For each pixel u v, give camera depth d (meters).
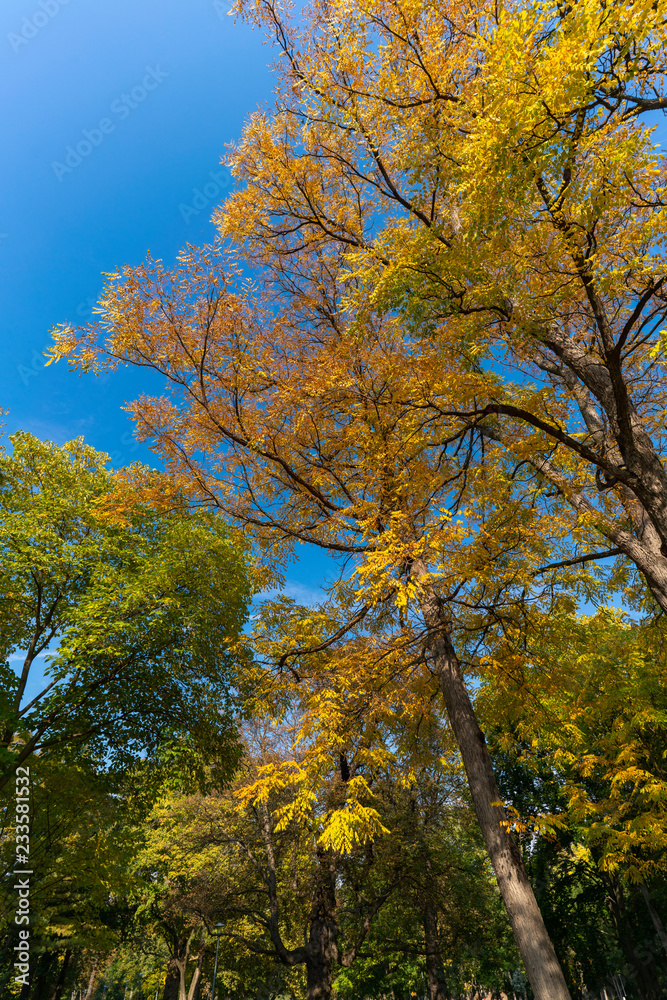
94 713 13.19
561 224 5.00
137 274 7.21
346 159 8.93
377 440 7.65
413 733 9.41
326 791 9.06
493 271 5.57
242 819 18.45
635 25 3.99
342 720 7.01
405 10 6.40
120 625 11.61
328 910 14.58
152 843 22.70
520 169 4.66
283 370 7.95
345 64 7.00
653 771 13.94
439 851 16.03
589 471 6.96
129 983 36.50
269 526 9.05
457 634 8.35
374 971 24.06
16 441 14.92
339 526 8.38
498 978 26.19
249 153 8.95
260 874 17.59
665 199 4.72
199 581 13.45
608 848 11.84
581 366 6.90
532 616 7.43
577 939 21.64
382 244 6.80
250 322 7.82
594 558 7.70
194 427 8.20
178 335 7.48
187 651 12.77
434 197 7.21
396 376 7.48
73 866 12.43
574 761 13.20
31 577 13.72
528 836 7.00
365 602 7.21
